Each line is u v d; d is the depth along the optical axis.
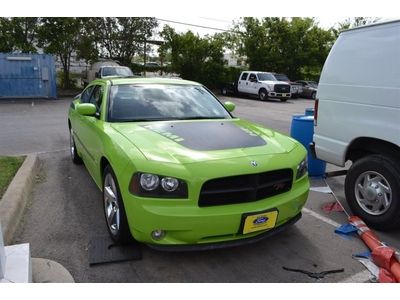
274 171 3.31
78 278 3.07
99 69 21.02
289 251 3.57
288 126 11.94
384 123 3.88
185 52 28.02
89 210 4.47
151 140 3.45
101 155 3.79
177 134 3.65
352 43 4.31
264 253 3.52
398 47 3.77
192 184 2.96
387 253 3.27
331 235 3.94
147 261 3.33
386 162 3.96
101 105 4.50
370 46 4.08
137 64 29.73
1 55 18.58
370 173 4.15
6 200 4.23
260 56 30.81
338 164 4.54
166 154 3.18
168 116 4.30
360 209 4.27
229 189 3.09
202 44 27.78
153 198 2.98
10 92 19.17
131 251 3.45
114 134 3.68
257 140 3.69
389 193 3.96
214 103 4.84
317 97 4.76
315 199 5.05
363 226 3.99
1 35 21.27
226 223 3.02
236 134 3.79
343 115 4.37
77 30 23.62
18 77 19.16
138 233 3.08
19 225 4.05
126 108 4.31
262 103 21.84
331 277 3.15
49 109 15.31
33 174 5.68
